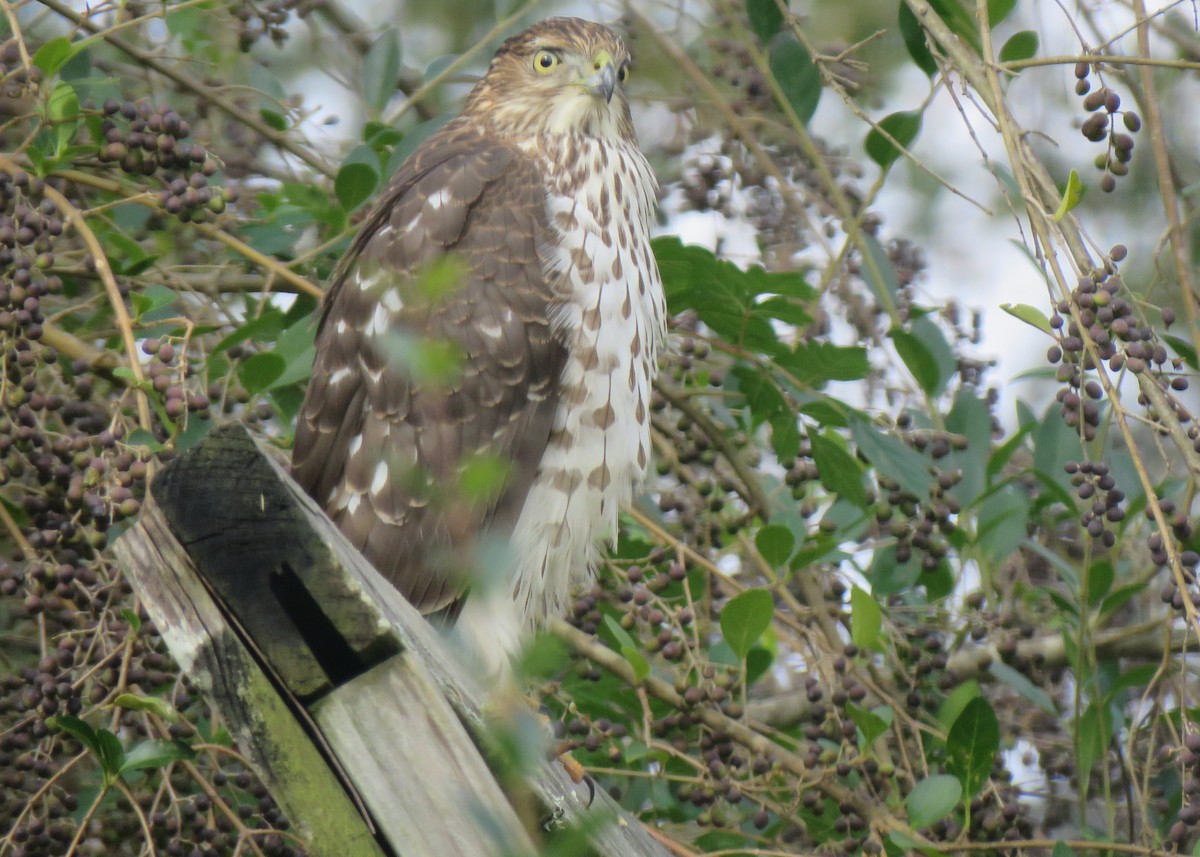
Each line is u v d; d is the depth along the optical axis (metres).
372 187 9.56
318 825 5.08
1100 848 7.97
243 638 5.11
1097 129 7.46
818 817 8.97
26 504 7.88
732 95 11.24
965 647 10.42
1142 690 10.03
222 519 5.08
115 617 7.46
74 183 9.22
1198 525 9.00
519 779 4.91
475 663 8.07
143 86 10.77
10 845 7.34
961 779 8.39
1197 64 7.34
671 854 8.05
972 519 9.95
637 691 8.68
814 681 8.88
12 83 8.79
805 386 9.58
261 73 11.14
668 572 9.42
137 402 8.03
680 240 9.17
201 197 8.22
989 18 8.61
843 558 9.98
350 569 5.14
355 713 5.14
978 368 10.52
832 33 13.18
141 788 7.98
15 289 7.57
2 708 8.13
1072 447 9.79
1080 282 7.07
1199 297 8.80
